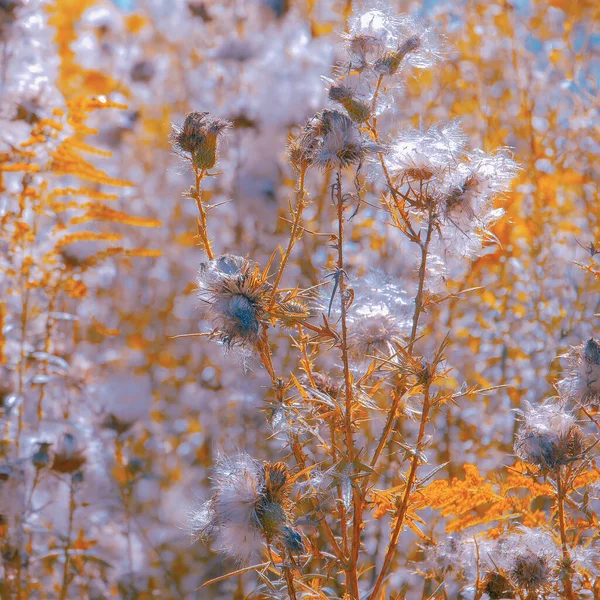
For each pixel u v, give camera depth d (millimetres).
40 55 2203
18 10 2119
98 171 2098
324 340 1640
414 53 1617
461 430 2002
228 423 2148
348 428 1594
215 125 1637
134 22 3221
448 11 2414
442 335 2078
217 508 1566
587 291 2070
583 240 2182
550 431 1620
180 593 1969
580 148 2277
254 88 2533
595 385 1621
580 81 2414
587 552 1639
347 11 2398
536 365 2039
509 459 1954
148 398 2047
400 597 1656
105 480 1990
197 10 2992
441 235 1594
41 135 2039
